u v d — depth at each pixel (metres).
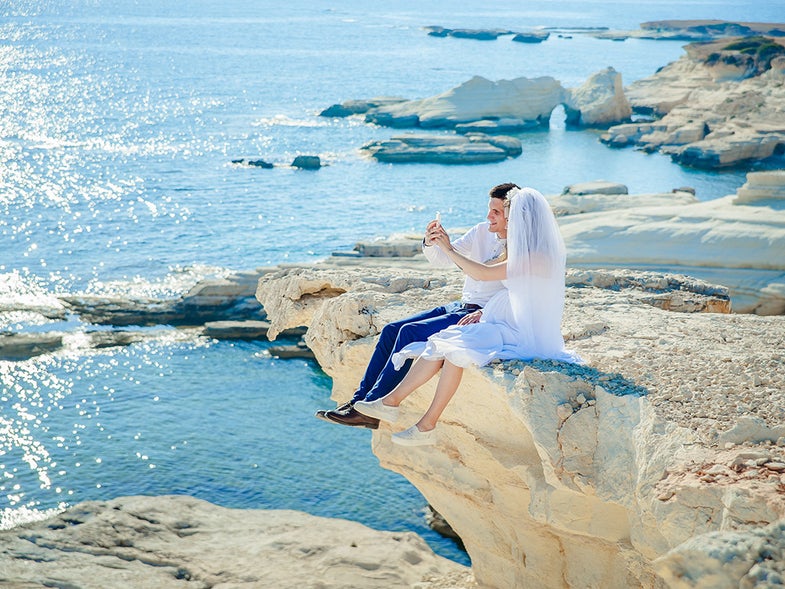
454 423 6.98
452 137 63.44
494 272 6.05
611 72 79.38
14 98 79.50
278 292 10.03
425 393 7.07
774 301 28.88
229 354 26.47
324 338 8.34
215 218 42.94
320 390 24.02
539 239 5.93
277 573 11.12
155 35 165.12
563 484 5.39
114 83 93.12
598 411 5.54
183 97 85.00
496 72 118.31
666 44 192.25
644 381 5.74
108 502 13.59
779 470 4.45
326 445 20.59
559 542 7.16
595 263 30.75
